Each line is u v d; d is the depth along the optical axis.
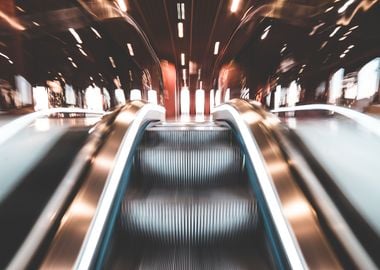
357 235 1.77
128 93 18.67
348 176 2.42
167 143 3.94
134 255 2.20
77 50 13.41
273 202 2.10
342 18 7.91
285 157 2.60
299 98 14.41
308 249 1.68
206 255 2.20
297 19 8.96
